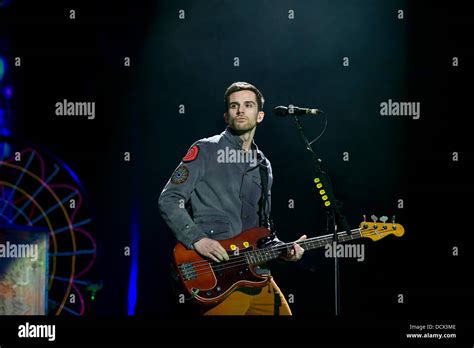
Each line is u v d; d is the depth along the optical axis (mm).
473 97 5602
